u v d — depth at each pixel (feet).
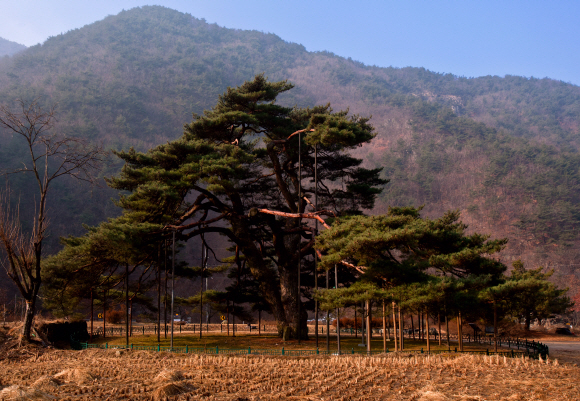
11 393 40.52
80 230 341.00
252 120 106.42
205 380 51.90
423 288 70.85
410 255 84.17
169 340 103.55
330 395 45.62
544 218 411.95
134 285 125.39
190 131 112.68
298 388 48.57
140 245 91.35
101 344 95.86
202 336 116.06
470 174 563.89
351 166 133.28
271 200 136.05
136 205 96.73
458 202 520.42
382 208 486.79
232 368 59.82
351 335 146.20
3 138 381.40
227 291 132.57
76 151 88.84
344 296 75.51
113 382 50.83
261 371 57.72
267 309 131.85
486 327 170.91
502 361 63.82
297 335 108.88
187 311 262.26
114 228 85.76
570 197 460.14
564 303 188.14
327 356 74.90
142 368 59.62
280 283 119.44
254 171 131.03
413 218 83.46
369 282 77.71
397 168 574.97
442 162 598.34
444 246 81.56
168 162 101.04
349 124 95.35
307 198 124.77
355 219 83.76
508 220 456.45
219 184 96.32
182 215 114.93
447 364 61.52
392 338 129.49
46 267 91.97
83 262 96.73
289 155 118.52
